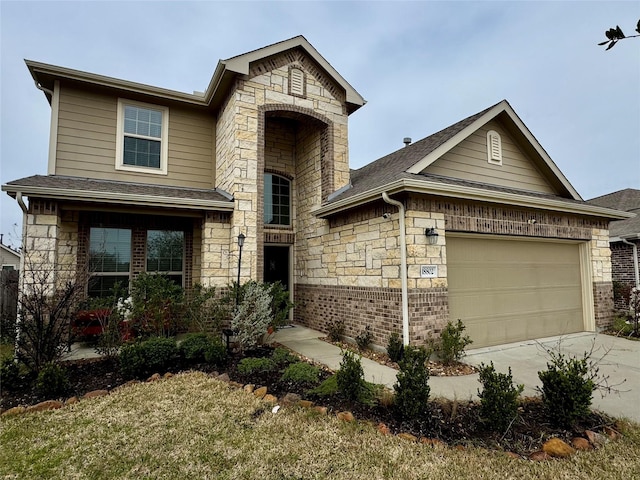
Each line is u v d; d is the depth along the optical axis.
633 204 15.23
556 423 3.89
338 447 3.48
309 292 10.24
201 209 8.42
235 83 8.94
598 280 9.60
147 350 5.70
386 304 7.12
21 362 5.77
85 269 7.17
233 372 5.81
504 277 8.09
